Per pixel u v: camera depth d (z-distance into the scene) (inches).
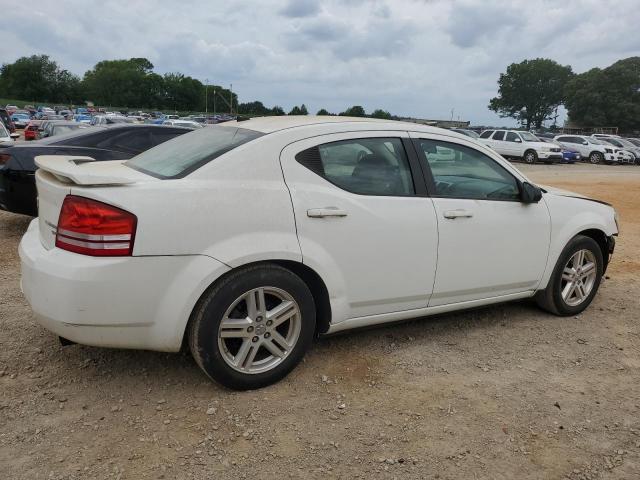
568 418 126.2
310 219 130.7
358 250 138.3
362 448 111.7
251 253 122.3
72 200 113.4
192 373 137.3
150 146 299.1
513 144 1165.1
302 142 135.0
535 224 172.2
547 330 176.7
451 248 154.3
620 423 125.1
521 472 107.1
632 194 608.7
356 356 150.8
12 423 114.0
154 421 117.1
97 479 99.3
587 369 151.0
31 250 124.0
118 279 112.0
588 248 188.4
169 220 115.0
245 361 127.6
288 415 121.6
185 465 104.1
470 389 136.9
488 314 188.4
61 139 283.3
